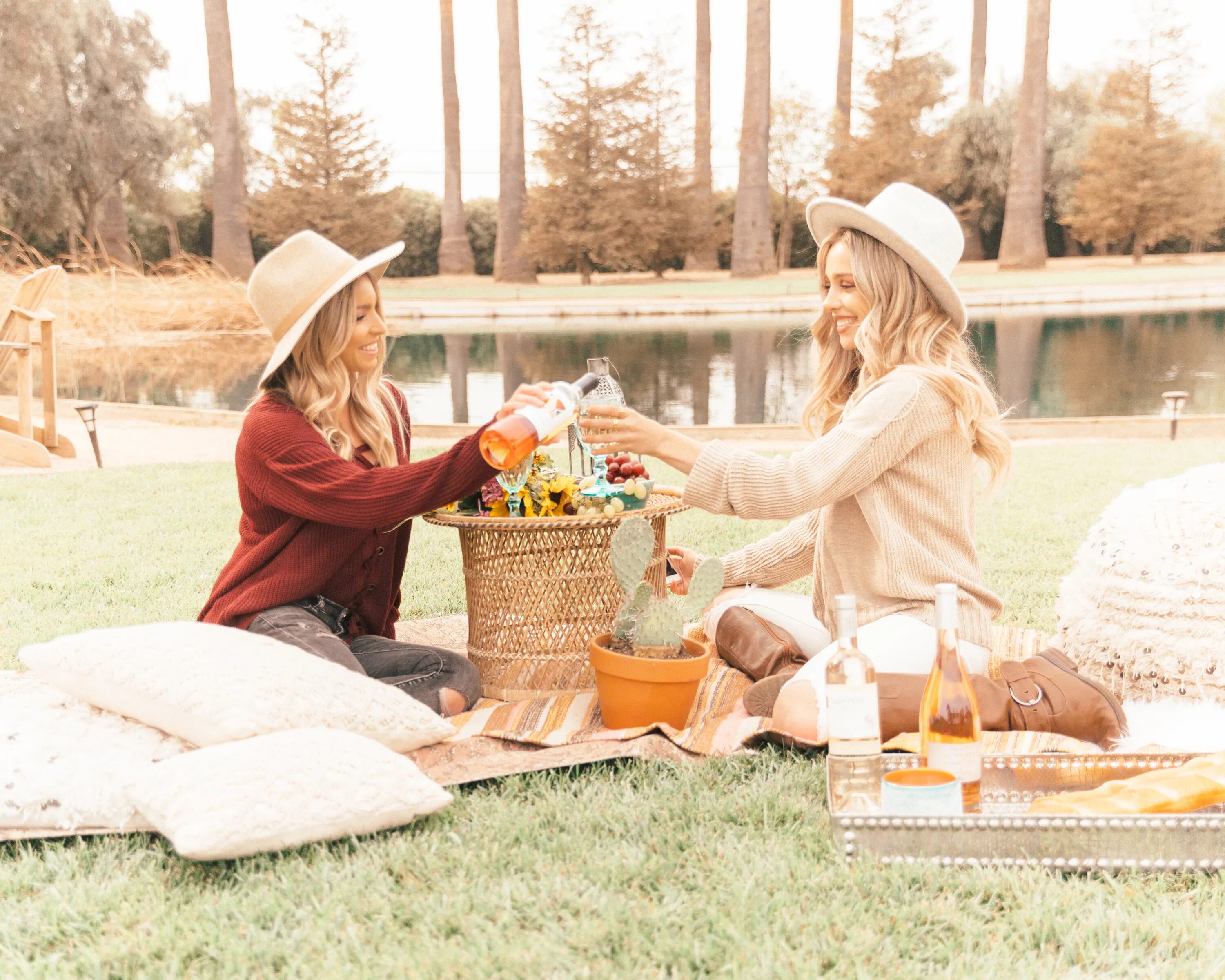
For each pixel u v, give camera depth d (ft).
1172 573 8.50
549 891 5.84
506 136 104.73
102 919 5.72
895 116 104.01
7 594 13.41
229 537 16.96
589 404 8.26
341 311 8.38
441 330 69.77
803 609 9.75
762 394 44.37
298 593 8.44
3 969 5.25
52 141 98.53
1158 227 104.06
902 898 5.70
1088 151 107.14
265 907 5.66
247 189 105.70
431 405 42.80
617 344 60.90
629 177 106.52
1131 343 56.75
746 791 7.13
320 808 6.36
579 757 7.69
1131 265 102.78
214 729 6.89
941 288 8.14
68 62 99.40
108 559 15.46
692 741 8.07
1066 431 30.91
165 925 5.53
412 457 23.56
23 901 5.99
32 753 7.03
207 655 7.35
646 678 8.07
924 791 6.11
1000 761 7.04
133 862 6.32
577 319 76.64
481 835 6.58
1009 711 7.93
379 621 9.28
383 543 8.89
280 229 103.30
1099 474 21.89
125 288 64.54
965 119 114.93
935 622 8.03
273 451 8.20
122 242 104.37
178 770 6.38
